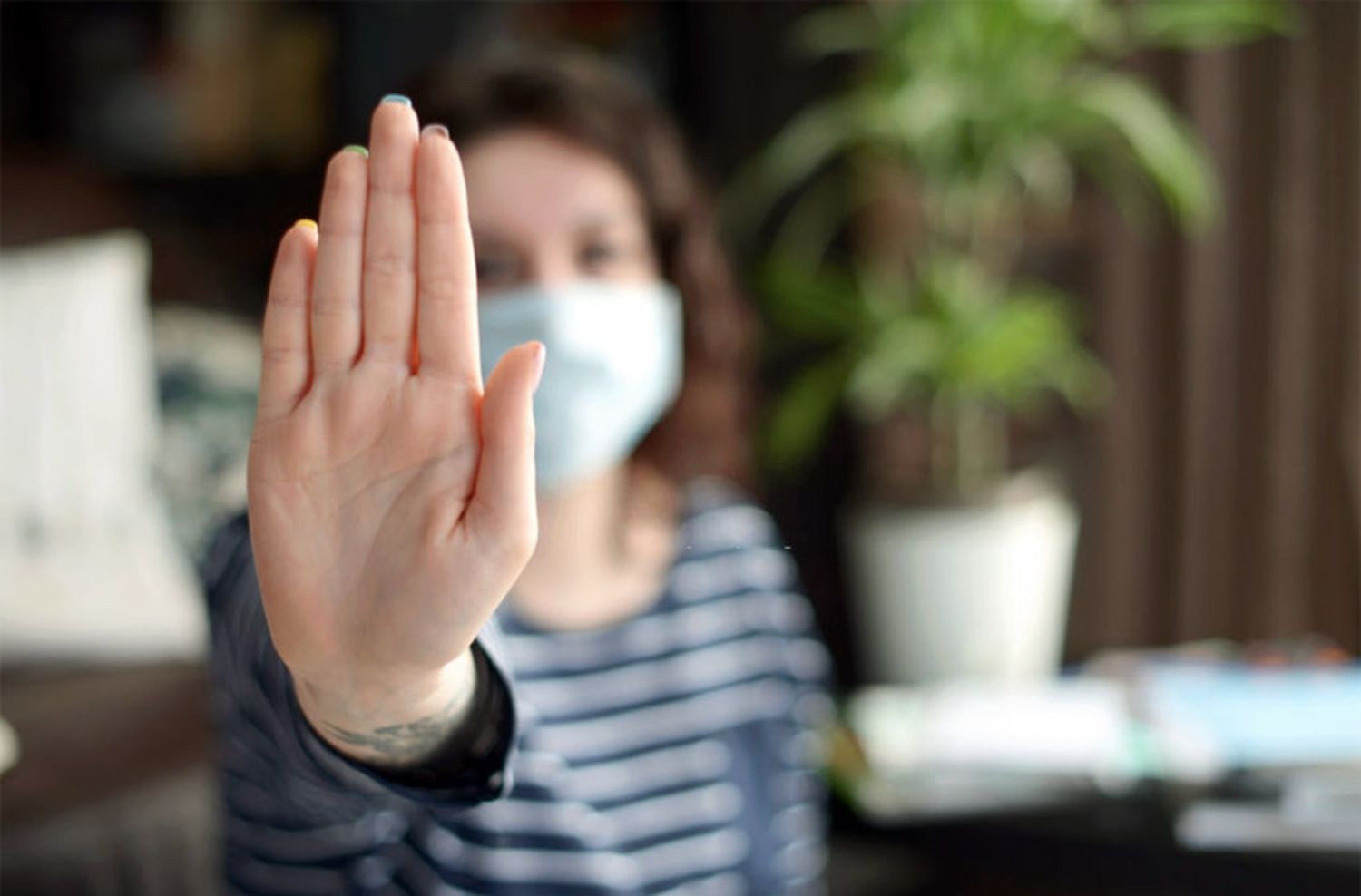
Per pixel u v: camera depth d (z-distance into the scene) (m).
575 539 1.00
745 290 2.54
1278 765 1.09
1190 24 2.07
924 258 2.40
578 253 1.01
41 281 1.89
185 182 2.56
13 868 1.33
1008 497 2.17
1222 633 2.28
